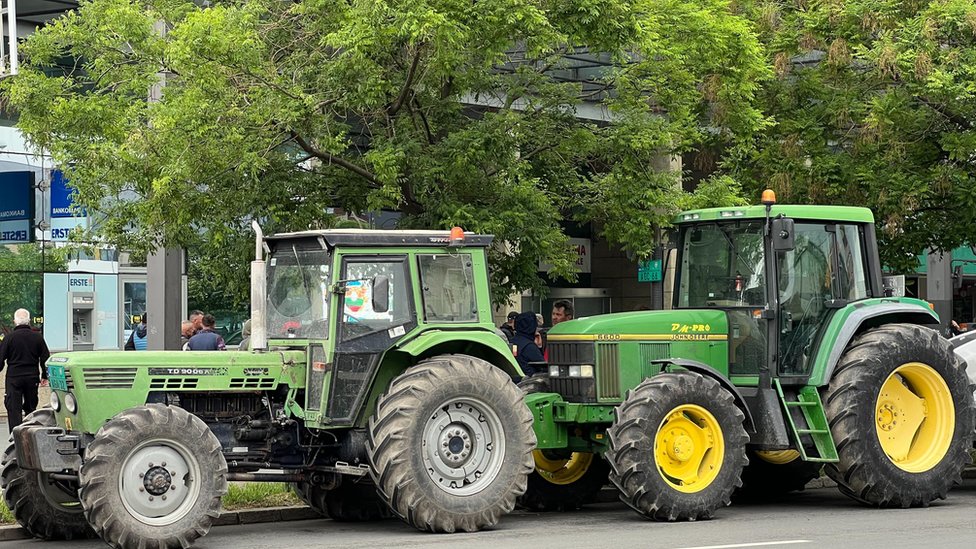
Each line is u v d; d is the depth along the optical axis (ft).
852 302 45.73
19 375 63.05
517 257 53.06
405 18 45.06
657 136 52.85
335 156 49.96
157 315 58.13
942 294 108.17
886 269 67.62
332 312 39.37
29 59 53.57
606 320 43.93
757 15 65.82
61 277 84.99
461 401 39.65
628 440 40.70
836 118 64.85
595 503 48.91
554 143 54.65
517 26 46.91
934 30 58.90
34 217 77.00
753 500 48.98
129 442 35.24
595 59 58.90
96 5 51.19
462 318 41.09
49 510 39.29
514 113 52.29
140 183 49.83
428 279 40.70
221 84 47.34
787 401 44.60
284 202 50.21
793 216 45.24
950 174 62.23
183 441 35.86
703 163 68.28
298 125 48.55
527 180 52.24
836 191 63.41
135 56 51.78
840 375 44.39
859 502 46.80
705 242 46.60
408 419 38.50
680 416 41.83
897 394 45.91
